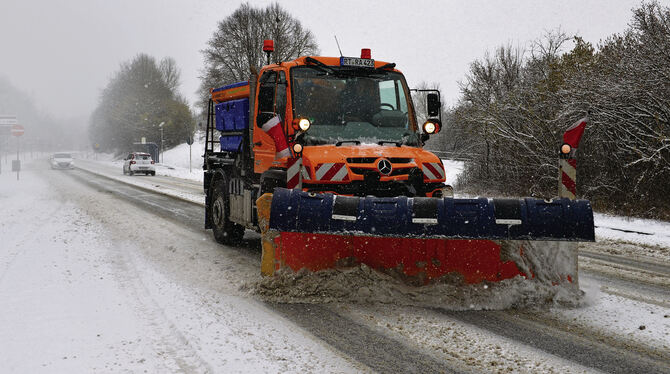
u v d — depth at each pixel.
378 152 5.79
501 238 4.65
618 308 5.07
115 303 5.16
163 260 7.32
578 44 17.03
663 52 12.55
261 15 42.44
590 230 4.62
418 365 3.70
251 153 7.28
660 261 7.79
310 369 3.60
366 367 3.66
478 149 20.47
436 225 4.69
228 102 8.31
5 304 5.07
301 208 4.88
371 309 4.94
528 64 19.81
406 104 6.88
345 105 6.54
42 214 12.30
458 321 4.62
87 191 19.94
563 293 5.06
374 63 6.73
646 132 13.37
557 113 15.52
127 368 3.59
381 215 4.78
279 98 6.57
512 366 3.69
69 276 6.25
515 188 18.08
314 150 5.86
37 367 3.61
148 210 13.55
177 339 4.16
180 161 53.50
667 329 4.46
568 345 4.09
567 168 5.32
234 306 5.07
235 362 3.70
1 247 7.95
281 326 4.48
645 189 13.47
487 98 20.27
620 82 13.41
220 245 8.54
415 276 5.18
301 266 5.33
